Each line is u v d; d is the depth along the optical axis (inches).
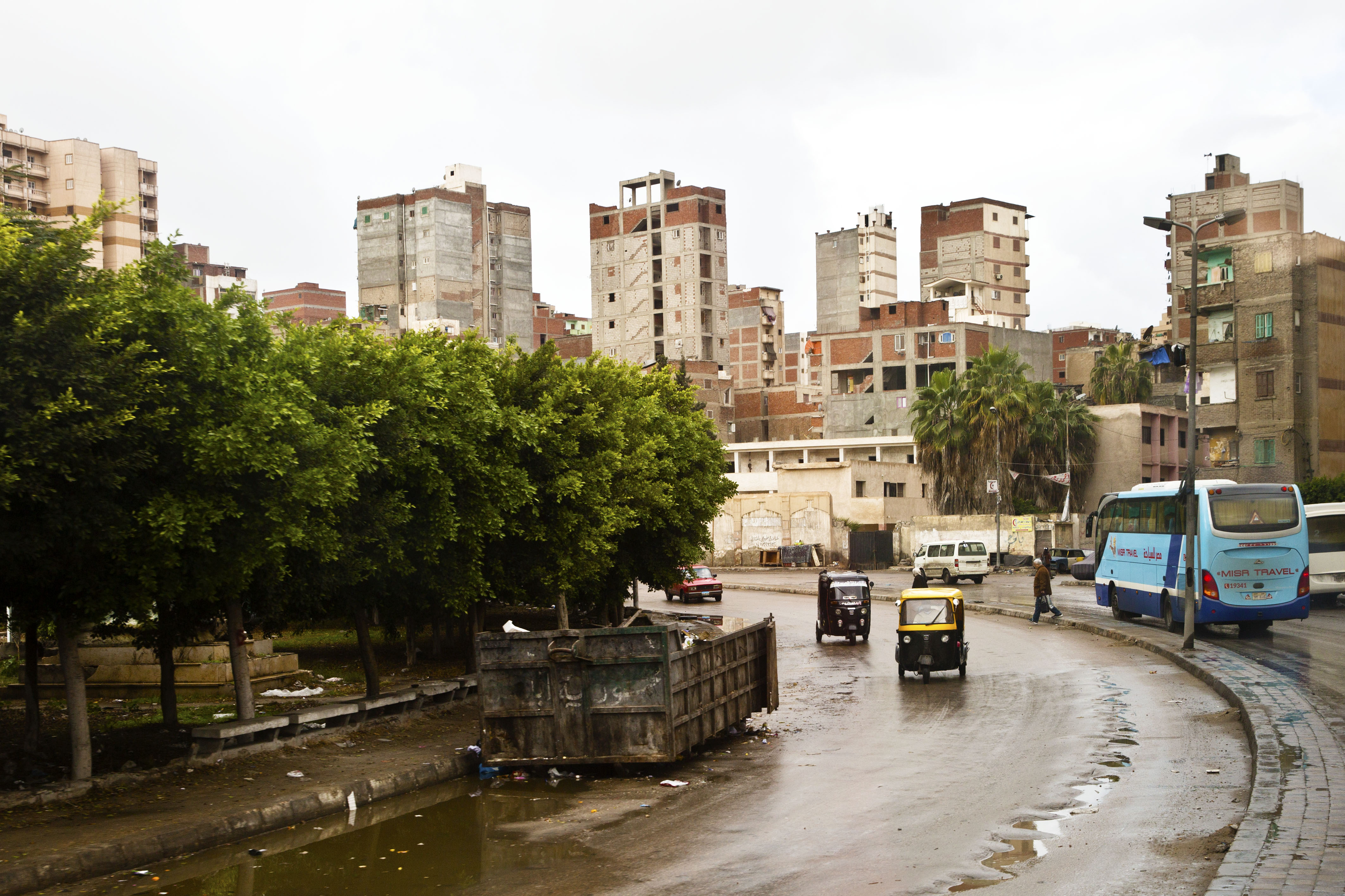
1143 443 3161.9
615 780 570.6
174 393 496.4
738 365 5787.4
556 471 886.4
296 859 425.1
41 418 429.1
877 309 4298.7
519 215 5418.3
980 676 962.1
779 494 3211.1
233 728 576.4
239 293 593.6
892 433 4160.9
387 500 666.8
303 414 541.3
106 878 400.2
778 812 480.1
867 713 784.3
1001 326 4360.2
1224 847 387.9
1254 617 1109.7
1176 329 3154.5
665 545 1267.2
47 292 458.6
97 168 3454.7
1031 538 2795.3
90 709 842.8
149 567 501.4
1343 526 1451.8
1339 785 458.9
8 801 472.4
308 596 665.0
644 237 5413.4
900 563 3019.2
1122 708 744.3
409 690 761.0
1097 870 368.8
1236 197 3090.6
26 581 491.2
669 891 364.5
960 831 431.5
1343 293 2554.1
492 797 536.4
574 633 583.2
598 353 1138.7
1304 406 2495.1
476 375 777.6
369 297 4906.5
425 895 372.2
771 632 761.0
